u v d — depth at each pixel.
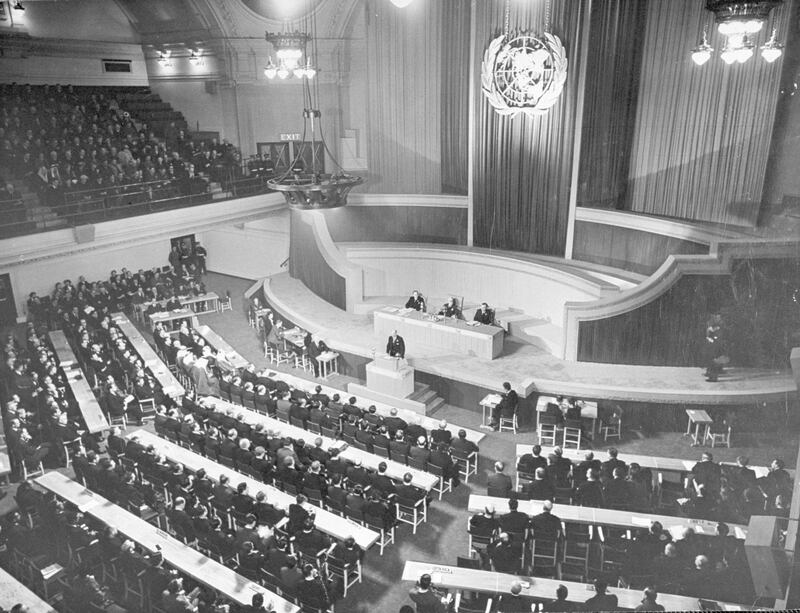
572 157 17.34
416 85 19.61
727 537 9.01
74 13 20.48
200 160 21.44
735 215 14.48
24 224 17.03
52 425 13.19
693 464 11.30
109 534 9.84
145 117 21.89
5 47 19.45
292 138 21.78
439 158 20.05
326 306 20.53
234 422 13.20
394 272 20.44
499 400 14.17
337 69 20.61
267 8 20.23
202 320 21.56
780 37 12.99
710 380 13.99
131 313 21.20
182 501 10.60
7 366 15.46
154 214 18.92
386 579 10.20
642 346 15.07
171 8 20.66
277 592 9.58
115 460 12.30
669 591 8.80
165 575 9.06
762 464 12.57
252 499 10.55
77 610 8.80
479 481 12.62
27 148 18.67
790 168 13.37
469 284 19.55
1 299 19.88
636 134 16.19
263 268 25.45
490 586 8.58
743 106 13.95
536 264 17.88
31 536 10.20
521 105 17.53
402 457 12.05
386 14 19.36
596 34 16.11
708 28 14.21
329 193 16.53
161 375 16.19
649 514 9.86
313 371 17.75
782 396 13.03
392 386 15.60
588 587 8.47
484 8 17.67
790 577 7.97
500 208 19.19
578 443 13.06
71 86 20.83
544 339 16.75
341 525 10.15
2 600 8.88
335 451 12.05
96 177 19.14
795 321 13.48
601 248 17.47
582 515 9.85
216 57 21.28
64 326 18.94
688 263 14.20
